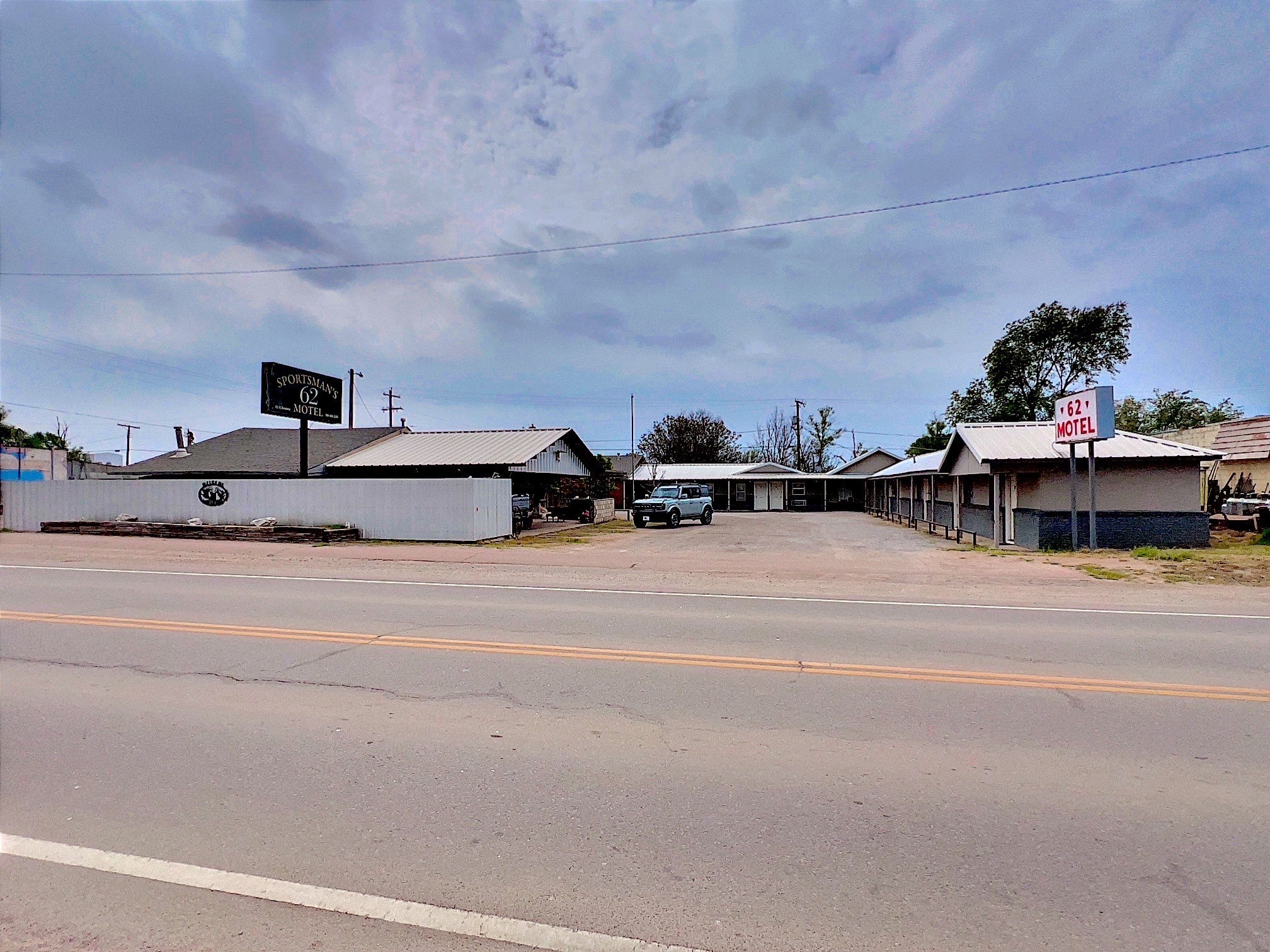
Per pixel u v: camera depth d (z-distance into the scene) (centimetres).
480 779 381
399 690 536
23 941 250
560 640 712
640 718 476
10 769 392
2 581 1143
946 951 246
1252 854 307
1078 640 714
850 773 388
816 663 621
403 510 1995
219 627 767
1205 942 250
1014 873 292
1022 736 442
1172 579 1193
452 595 1015
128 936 254
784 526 3014
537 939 253
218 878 289
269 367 2223
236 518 2114
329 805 351
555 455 2938
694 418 6819
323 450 2994
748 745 429
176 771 390
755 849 311
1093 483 1605
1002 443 1911
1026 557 1542
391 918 264
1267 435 2238
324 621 809
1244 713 485
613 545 1939
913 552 1725
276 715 479
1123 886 283
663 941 252
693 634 743
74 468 4047
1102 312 3969
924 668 603
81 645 677
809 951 246
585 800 357
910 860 302
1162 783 376
